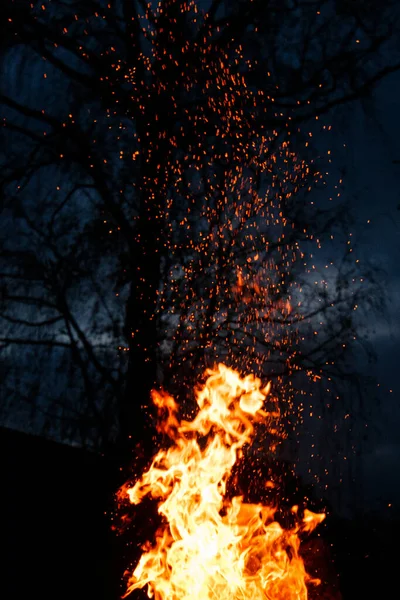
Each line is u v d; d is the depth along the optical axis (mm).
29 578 6156
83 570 6273
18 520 6418
